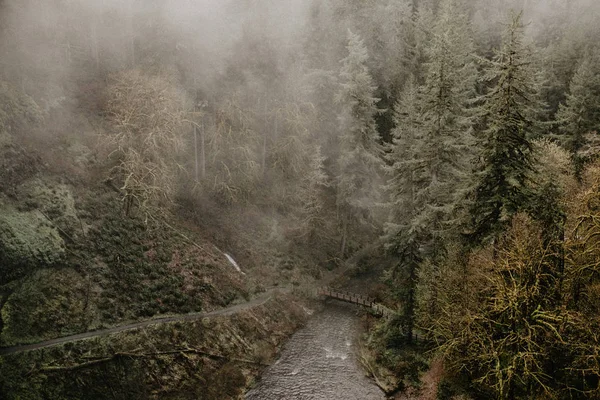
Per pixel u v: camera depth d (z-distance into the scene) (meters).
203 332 26.23
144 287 26.53
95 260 25.47
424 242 24.86
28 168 25.84
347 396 23.69
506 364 17.20
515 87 18.44
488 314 17.16
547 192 17.88
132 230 28.73
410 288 25.39
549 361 17.03
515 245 17.14
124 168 29.19
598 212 16.67
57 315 22.03
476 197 19.91
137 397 21.48
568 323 15.63
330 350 28.39
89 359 21.16
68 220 25.77
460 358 19.55
